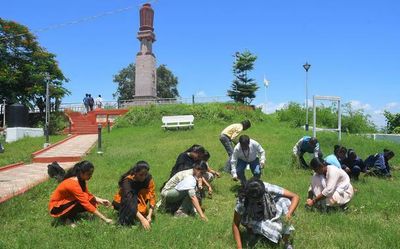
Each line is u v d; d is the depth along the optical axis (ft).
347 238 20.03
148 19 132.26
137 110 107.14
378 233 20.70
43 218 24.99
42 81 109.50
